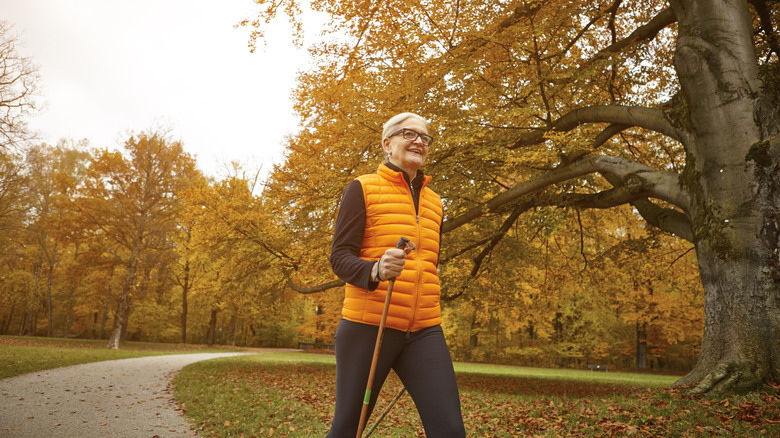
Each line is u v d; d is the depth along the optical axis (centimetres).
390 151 219
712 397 576
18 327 4353
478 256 1241
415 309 197
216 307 3259
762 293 621
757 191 644
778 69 687
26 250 3262
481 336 3048
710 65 688
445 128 869
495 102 888
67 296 3859
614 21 1099
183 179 2488
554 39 895
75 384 869
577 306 2550
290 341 4444
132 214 2422
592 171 843
